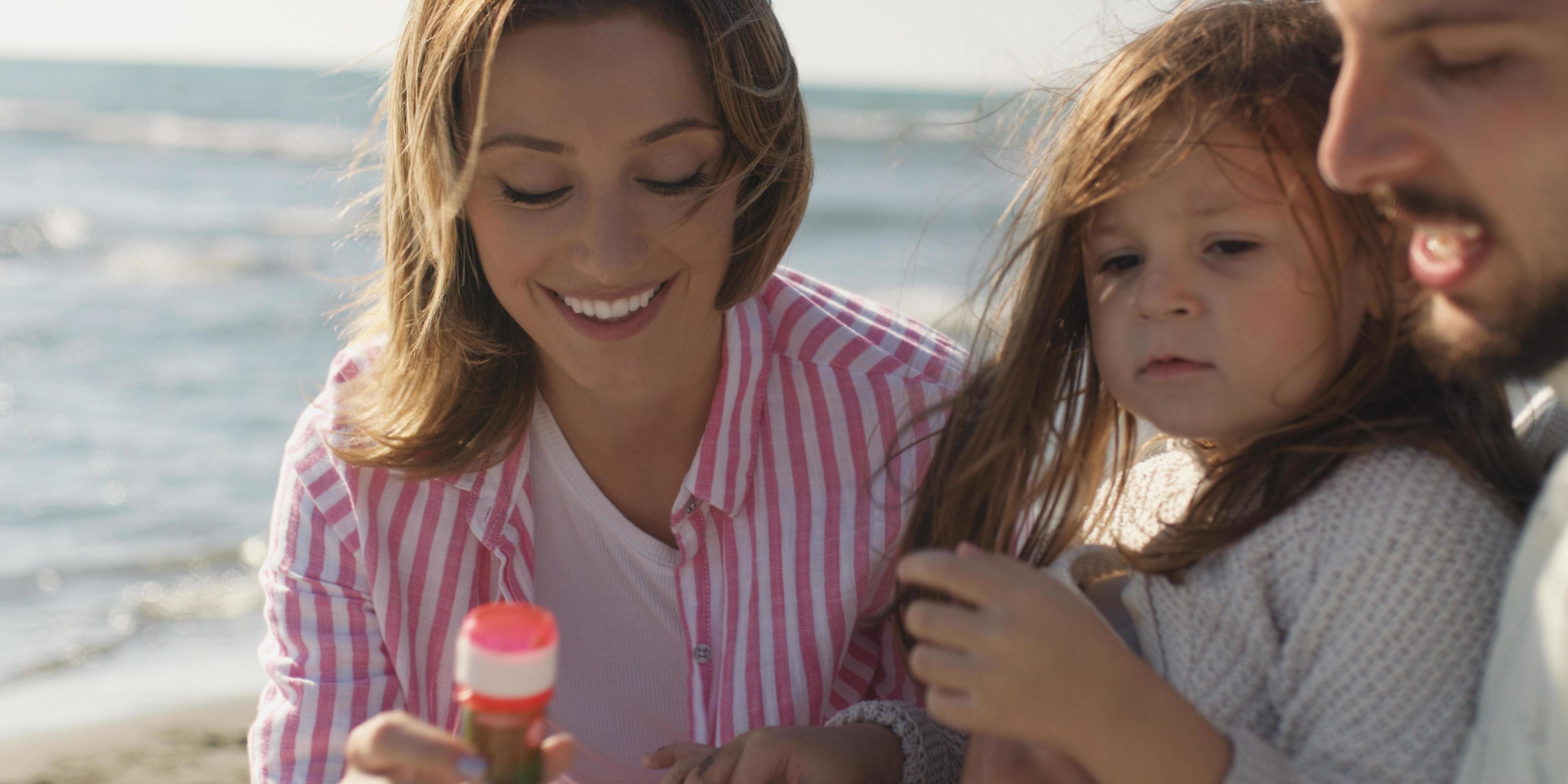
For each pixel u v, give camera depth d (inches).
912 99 2583.7
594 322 76.4
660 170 73.7
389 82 81.0
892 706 71.4
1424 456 56.2
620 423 83.0
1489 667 49.6
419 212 79.9
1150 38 65.9
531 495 87.5
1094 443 70.9
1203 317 58.6
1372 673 53.8
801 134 81.5
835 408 86.3
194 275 605.6
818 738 68.5
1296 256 57.7
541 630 46.3
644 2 71.8
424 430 82.9
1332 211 57.8
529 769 45.8
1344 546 55.9
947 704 48.9
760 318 87.2
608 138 71.1
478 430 83.7
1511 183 42.6
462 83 72.9
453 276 79.5
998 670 47.4
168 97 1989.4
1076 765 54.5
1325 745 54.2
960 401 72.3
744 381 83.4
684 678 88.0
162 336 453.4
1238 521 59.7
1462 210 44.3
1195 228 58.7
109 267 622.2
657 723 88.7
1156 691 48.6
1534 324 45.1
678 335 78.5
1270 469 59.8
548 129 70.7
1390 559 54.4
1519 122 41.9
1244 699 58.4
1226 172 57.9
